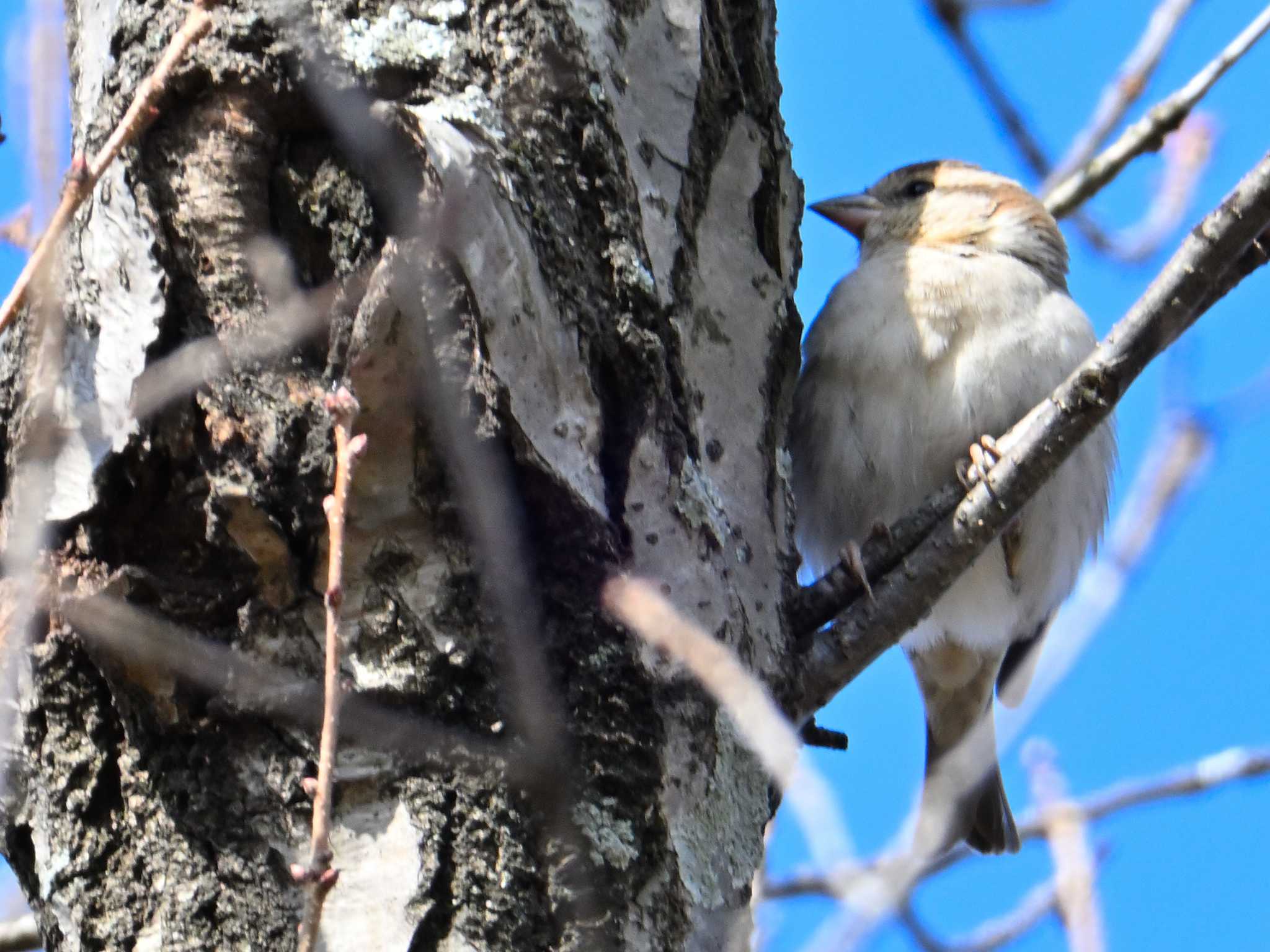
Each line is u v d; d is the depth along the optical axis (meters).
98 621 3.98
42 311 3.72
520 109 4.44
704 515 4.45
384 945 3.80
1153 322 5.11
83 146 4.49
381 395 4.07
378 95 4.34
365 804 3.97
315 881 3.03
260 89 4.27
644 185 4.70
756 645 4.71
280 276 4.18
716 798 4.21
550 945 3.89
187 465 4.10
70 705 4.11
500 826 3.94
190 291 4.21
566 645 4.13
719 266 4.96
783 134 5.45
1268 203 4.88
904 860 3.32
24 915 5.86
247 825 3.99
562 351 4.24
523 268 4.15
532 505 4.16
